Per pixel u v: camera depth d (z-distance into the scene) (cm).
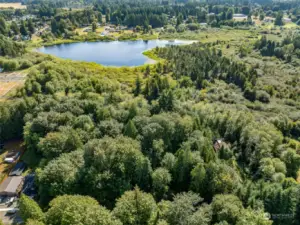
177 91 10825
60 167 5244
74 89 10056
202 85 12938
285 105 11362
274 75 14825
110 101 8856
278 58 18188
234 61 15338
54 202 4338
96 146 5519
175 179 5781
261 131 7594
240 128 7906
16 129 8069
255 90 12056
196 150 6341
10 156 7106
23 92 9656
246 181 5875
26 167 6638
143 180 5494
